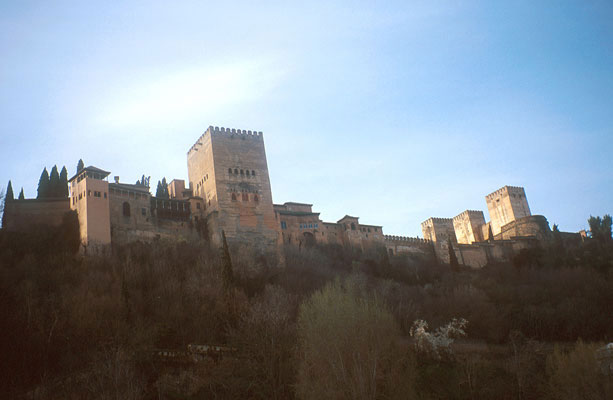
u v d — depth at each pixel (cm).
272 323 6212
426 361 6681
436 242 14912
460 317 8312
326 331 5591
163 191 13375
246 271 9125
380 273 11438
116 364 5253
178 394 5469
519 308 8750
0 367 5559
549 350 7212
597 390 5400
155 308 7181
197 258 9262
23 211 9388
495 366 6625
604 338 7638
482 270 12719
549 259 12050
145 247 9562
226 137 12412
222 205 11594
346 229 13438
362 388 5141
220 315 7119
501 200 16925
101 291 7375
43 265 8100
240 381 5619
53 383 5378
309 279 9869
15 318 6244
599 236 13338
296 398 5450
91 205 9331
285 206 13588
